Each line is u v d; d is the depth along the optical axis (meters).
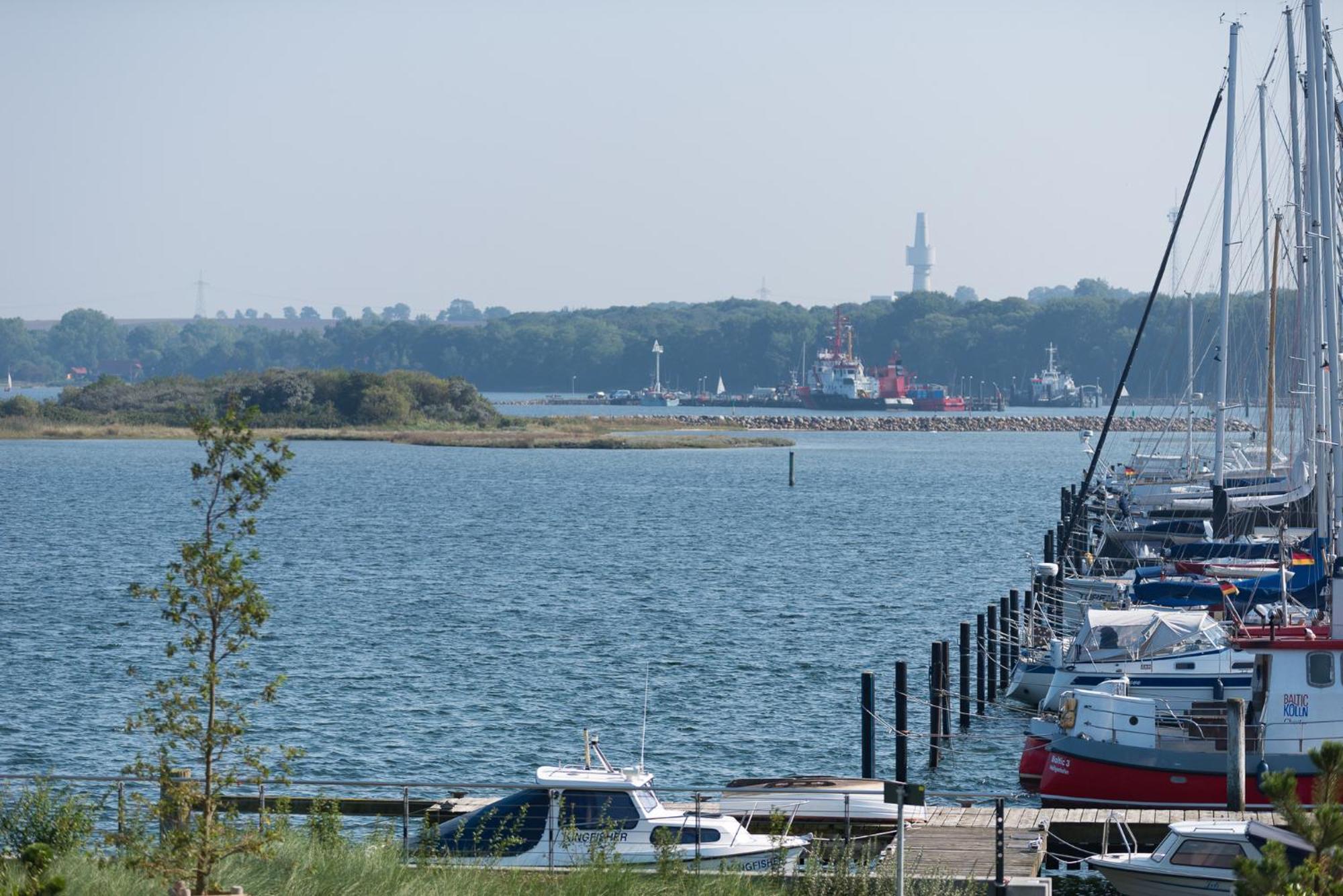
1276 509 166.75
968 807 79.75
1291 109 144.38
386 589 187.00
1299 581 114.19
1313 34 128.88
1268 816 75.19
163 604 168.62
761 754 106.56
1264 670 84.75
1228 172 174.75
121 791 66.69
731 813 75.88
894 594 187.38
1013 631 149.75
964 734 116.25
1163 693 97.06
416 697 122.31
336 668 133.62
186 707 51.50
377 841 65.56
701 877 61.19
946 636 156.12
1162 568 143.38
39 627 152.62
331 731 110.56
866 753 96.12
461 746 106.81
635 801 67.62
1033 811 78.94
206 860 51.94
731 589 189.50
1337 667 84.00
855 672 136.12
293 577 197.50
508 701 121.44
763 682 130.50
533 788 67.75
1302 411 151.12
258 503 50.34
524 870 63.16
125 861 56.19
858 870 64.31
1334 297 120.44
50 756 102.38
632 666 136.38
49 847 53.56
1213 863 66.06
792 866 67.12
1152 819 76.00
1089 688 95.56
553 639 150.00
